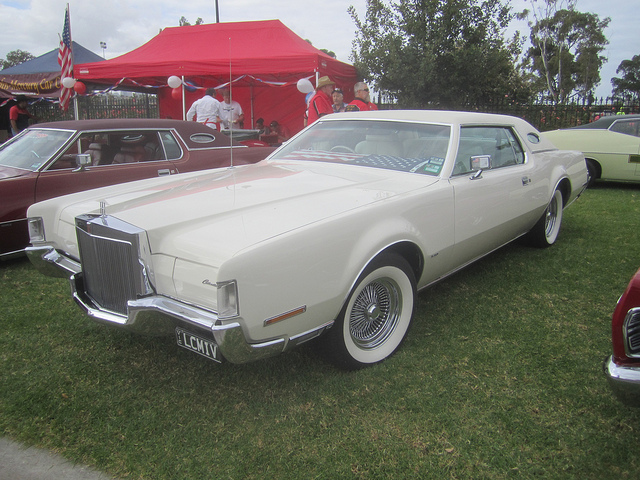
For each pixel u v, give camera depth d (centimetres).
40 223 306
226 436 218
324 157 367
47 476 196
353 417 230
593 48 2866
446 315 340
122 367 274
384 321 284
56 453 208
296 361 279
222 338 196
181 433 220
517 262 448
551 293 378
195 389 253
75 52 1353
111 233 226
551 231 494
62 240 290
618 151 834
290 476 195
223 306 196
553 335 310
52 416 232
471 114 372
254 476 195
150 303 216
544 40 2662
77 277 260
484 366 274
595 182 955
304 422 227
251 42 1056
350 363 261
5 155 497
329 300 232
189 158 555
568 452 208
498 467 200
